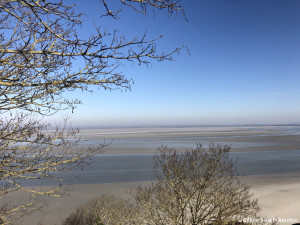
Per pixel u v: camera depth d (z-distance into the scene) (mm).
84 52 2295
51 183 19562
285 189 19781
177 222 7254
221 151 7590
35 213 12672
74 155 3629
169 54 2428
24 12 2549
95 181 23406
